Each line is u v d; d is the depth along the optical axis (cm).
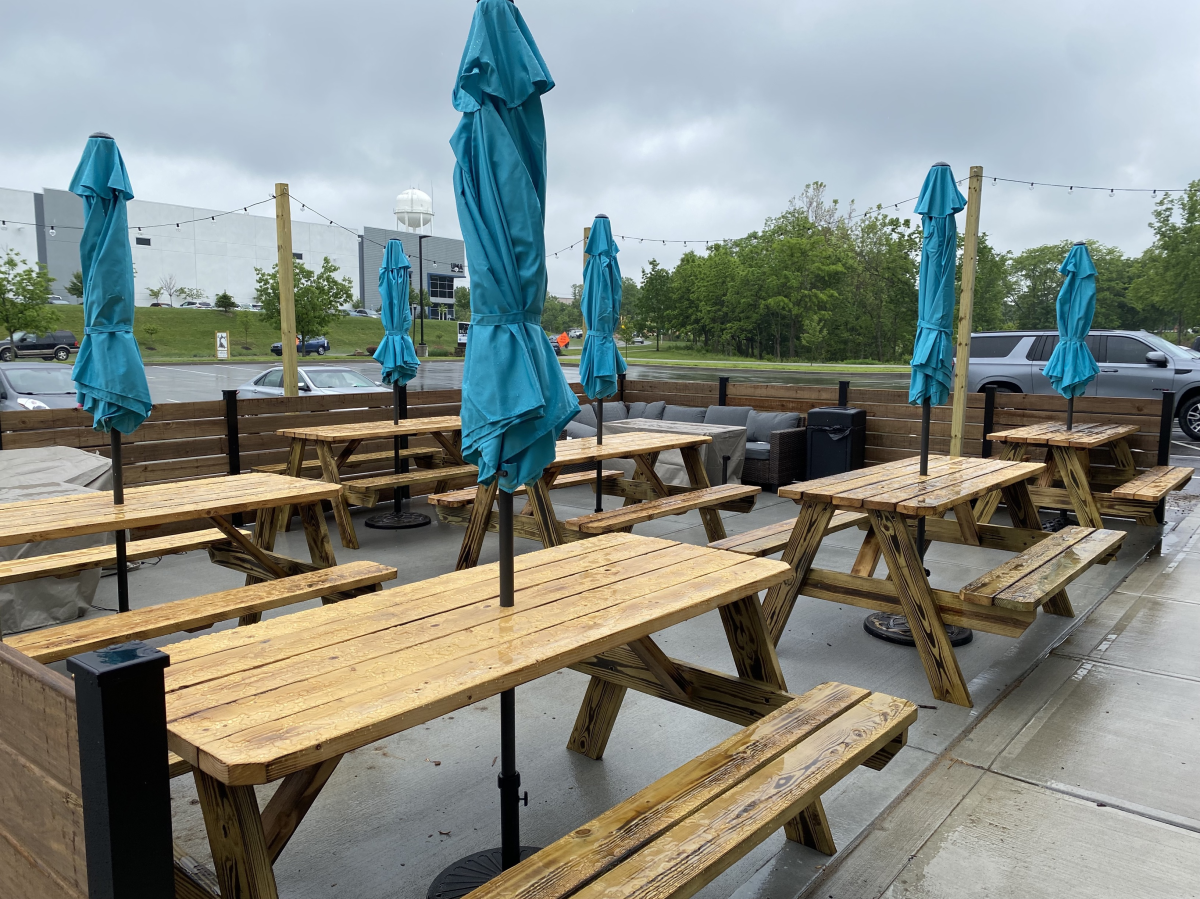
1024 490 522
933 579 566
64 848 116
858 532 734
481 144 197
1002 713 355
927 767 306
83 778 106
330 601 377
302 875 242
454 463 812
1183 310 4509
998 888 235
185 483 467
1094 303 703
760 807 193
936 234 437
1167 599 518
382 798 286
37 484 509
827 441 884
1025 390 1292
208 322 5216
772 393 981
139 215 5347
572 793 287
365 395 812
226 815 170
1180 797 286
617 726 342
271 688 175
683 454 687
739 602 276
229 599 341
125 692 103
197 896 179
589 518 518
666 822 186
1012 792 289
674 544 312
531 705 363
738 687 271
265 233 5988
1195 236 4416
